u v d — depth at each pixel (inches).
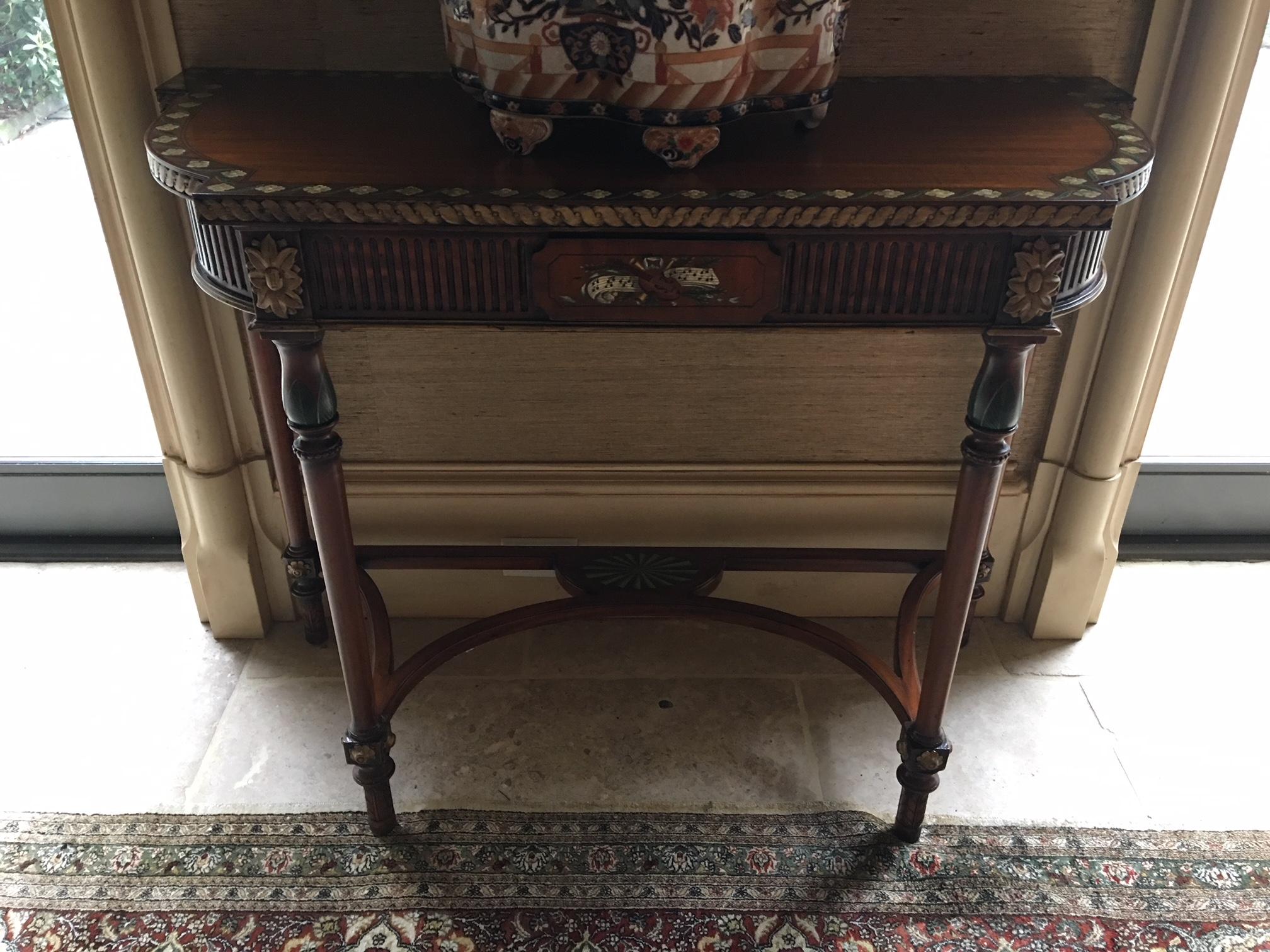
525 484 68.1
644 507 69.0
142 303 61.5
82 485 78.0
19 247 84.1
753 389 65.7
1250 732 65.1
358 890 54.9
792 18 43.0
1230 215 93.2
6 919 53.2
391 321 44.6
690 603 61.6
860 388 65.7
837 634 61.0
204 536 67.9
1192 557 79.9
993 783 61.4
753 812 59.4
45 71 71.3
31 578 77.0
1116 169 43.4
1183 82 55.5
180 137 46.5
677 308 44.2
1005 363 45.1
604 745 63.7
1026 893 55.0
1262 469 78.2
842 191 41.8
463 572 71.2
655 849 57.1
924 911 54.1
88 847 57.0
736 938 52.6
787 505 68.9
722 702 66.9
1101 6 55.2
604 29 41.3
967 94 53.4
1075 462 66.6
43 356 87.7
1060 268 42.4
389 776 56.7
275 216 41.2
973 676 68.9
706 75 41.5
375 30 55.8
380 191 41.6
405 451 67.8
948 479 68.5
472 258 43.0
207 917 53.6
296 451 48.1
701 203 41.1
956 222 41.1
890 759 63.1
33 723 64.9
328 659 70.0
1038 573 70.7
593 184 42.7
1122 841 57.8
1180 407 86.4
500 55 42.4
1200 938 52.7
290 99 51.6
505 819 58.8
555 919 53.5
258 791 60.7
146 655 70.2
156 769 61.9
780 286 43.6
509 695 67.2
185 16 55.2
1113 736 64.7
